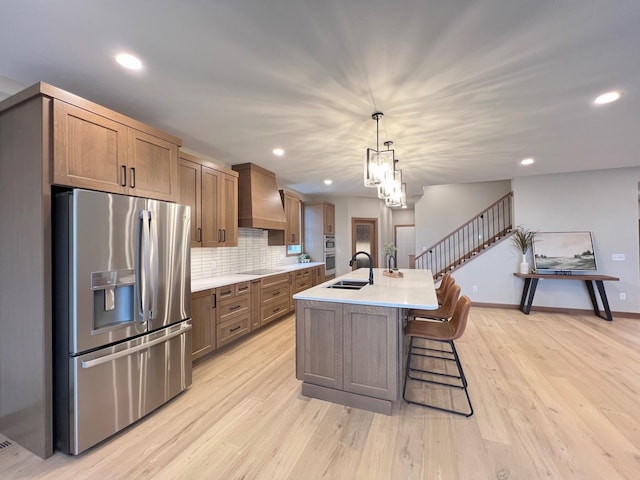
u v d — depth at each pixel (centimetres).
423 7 145
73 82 212
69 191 181
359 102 240
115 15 149
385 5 144
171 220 237
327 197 767
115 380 195
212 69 196
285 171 479
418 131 302
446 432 198
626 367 295
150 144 234
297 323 248
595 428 200
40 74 202
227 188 384
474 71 198
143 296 211
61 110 178
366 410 224
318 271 617
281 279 469
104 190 200
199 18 151
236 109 254
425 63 189
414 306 208
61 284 179
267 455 178
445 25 156
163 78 207
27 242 179
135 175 221
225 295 341
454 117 269
